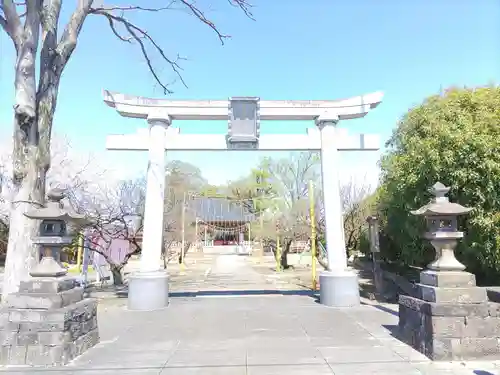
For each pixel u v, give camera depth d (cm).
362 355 537
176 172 3216
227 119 1064
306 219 2369
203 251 4128
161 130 1016
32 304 520
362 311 881
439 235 562
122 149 1009
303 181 3528
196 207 3494
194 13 1050
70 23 904
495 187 821
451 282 532
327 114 1022
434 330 511
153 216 977
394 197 1141
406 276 1413
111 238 1576
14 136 795
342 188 2395
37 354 502
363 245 1956
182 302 1037
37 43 808
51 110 846
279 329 707
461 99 976
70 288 578
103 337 657
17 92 779
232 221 3716
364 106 1022
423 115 1009
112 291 1361
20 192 782
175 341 627
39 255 776
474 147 831
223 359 525
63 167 1711
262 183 3709
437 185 598
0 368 489
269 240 2995
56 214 556
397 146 1198
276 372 470
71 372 476
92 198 1653
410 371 466
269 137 1027
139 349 579
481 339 507
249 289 1534
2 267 2336
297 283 1806
